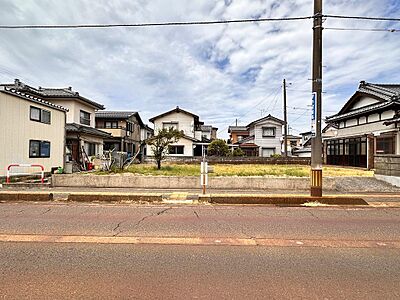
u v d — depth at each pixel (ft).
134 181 38.34
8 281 10.38
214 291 9.78
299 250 14.02
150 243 14.87
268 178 37.32
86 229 17.42
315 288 10.07
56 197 29.43
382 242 15.38
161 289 9.89
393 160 38.86
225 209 24.47
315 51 27.96
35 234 16.25
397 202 27.96
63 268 11.58
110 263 12.16
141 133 140.97
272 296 9.46
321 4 27.71
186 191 34.27
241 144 128.67
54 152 57.06
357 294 9.65
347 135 73.51
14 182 39.78
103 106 89.61
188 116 127.13
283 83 96.32
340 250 14.07
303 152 133.18
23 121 47.75
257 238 15.90
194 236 16.20
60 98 74.95
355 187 37.06
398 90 65.92
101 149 89.97
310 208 25.30
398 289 10.05
